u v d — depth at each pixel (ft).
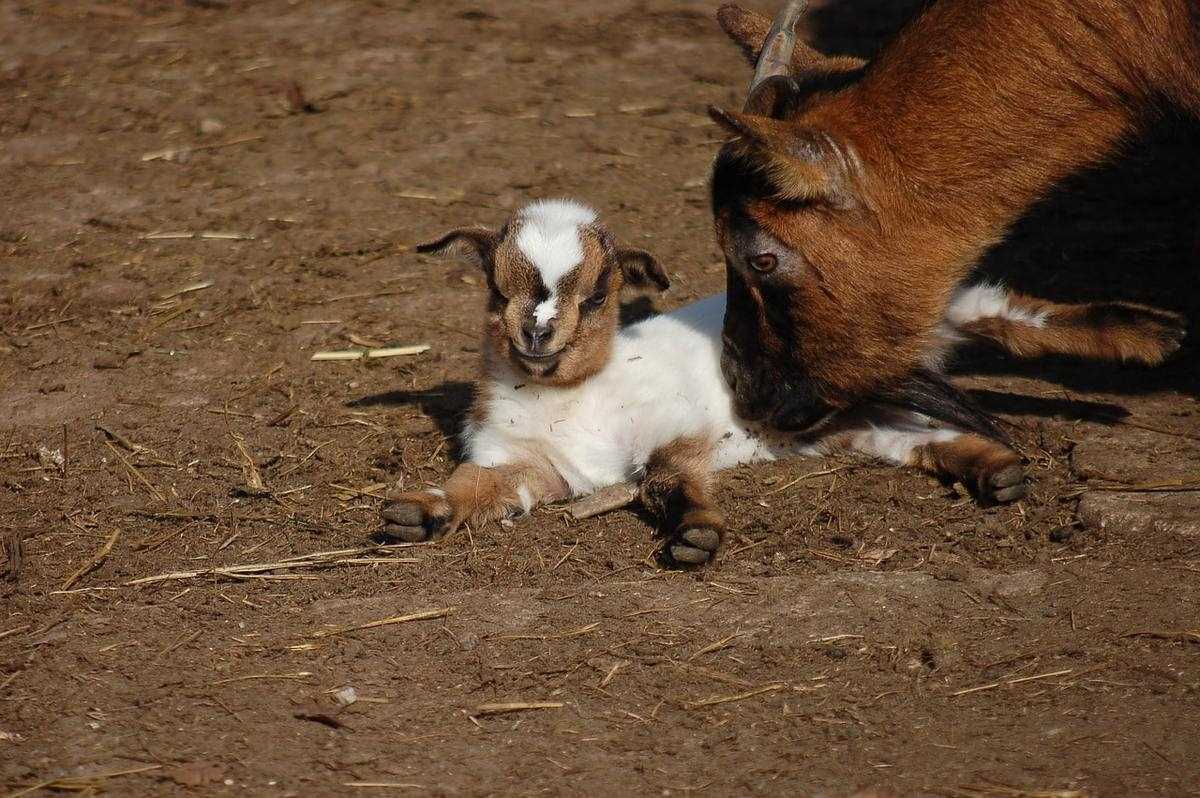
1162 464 38.63
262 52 78.23
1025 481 37.81
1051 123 37.19
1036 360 46.09
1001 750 27.04
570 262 37.40
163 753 27.32
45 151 66.74
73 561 35.73
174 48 79.46
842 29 79.36
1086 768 26.30
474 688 29.78
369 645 31.50
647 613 32.53
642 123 68.33
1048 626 31.48
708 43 79.30
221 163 64.49
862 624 31.78
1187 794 25.39
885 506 37.52
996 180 37.06
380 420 43.42
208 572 34.94
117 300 52.54
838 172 35.50
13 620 32.86
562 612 32.68
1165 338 39.70
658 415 38.47
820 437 40.55
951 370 45.85
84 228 58.65
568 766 27.02
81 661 30.83
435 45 79.00
